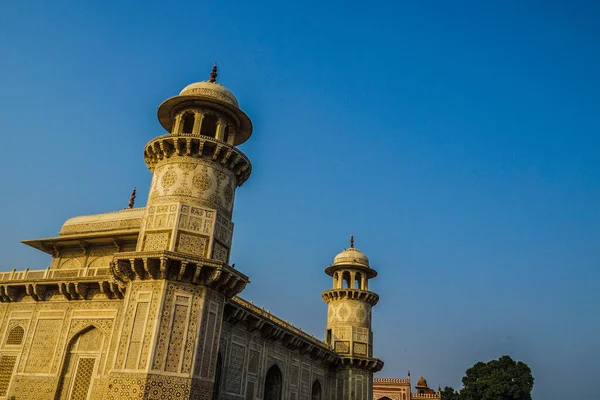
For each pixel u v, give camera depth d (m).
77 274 26.16
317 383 38.28
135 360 18.91
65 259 29.39
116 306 24.64
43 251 30.42
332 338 41.25
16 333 26.62
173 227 20.94
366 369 40.78
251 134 25.55
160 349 18.97
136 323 19.61
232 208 23.53
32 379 24.83
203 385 19.56
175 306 19.77
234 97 24.77
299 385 34.69
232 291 21.89
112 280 23.02
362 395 39.91
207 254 21.06
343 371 40.38
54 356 24.91
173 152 22.84
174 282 20.16
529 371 69.00
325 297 43.47
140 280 20.52
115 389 18.67
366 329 41.75
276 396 31.95
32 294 26.75
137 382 18.45
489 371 70.81
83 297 25.61
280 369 32.38
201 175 22.34
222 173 23.06
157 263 20.20
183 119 23.97
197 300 20.25
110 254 28.20
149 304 19.75
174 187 21.94
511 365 70.31
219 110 24.03
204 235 21.34
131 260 20.17
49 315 26.20
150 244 21.09
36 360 25.27
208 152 22.91
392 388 63.72
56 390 23.95
